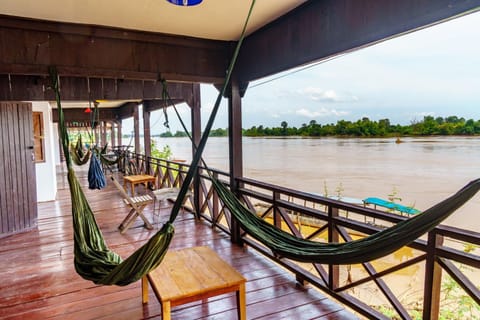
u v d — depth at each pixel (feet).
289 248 6.77
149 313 8.11
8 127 14.71
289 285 9.36
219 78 11.89
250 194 11.71
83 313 8.14
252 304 8.34
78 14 8.81
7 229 14.52
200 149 5.28
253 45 10.90
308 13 8.36
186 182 5.38
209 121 5.17
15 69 9.00
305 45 8.50
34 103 21.04
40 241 13.71
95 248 7.54
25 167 15.35
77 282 9.83
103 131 53.57
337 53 7.64
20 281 9.93
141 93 19.38
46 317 7.97
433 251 5.93
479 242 5.16
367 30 6.80
